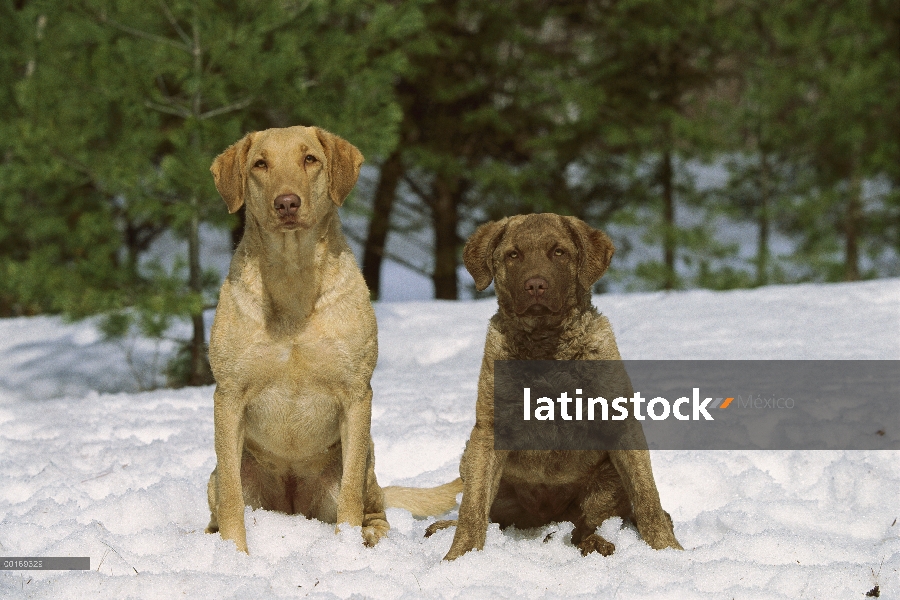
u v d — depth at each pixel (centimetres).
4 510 481
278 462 455
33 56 1224
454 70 1969
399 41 1727
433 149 1881
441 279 1989
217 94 1086
